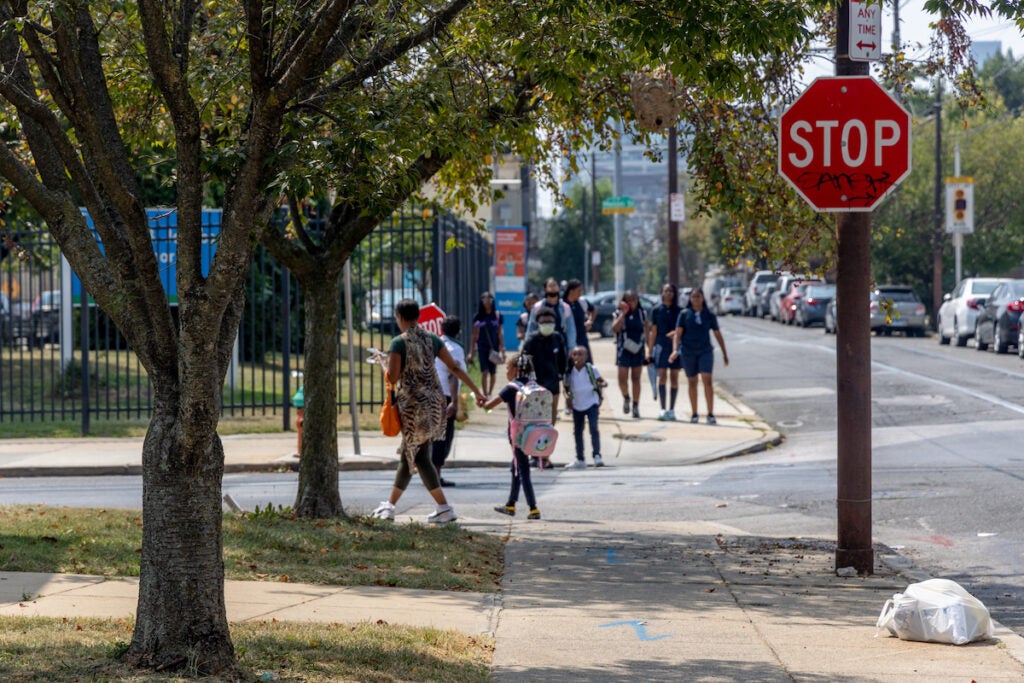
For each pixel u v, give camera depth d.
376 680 9.30
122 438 28.98
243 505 19.84
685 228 140.00
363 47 14.70
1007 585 13.89
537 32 13.16
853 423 14.45
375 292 61.69
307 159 10.61
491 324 34.22
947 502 18.84
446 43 14.62
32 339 30.88
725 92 15.69
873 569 14.59
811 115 14.09
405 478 17.73
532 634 11.44
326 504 17.27
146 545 9.17
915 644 11.23
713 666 10.34
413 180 12.44
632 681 9.77
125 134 17.67
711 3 11.35
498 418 32.25
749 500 20.20
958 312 53.34
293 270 17.06
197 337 8.88
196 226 8.97
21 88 9.94
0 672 8.88
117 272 9.22
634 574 14.42
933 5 12.13
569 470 24.39
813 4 12.95
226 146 14.02
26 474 24.31
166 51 9.03
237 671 9.12
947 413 30.25
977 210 77.75
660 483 22.31
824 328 73.19
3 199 15.16
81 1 9.40
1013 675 10.09
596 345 63.38
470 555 15.22
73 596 12.27
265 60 9.41
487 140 15.84
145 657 9.04
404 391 17.14
